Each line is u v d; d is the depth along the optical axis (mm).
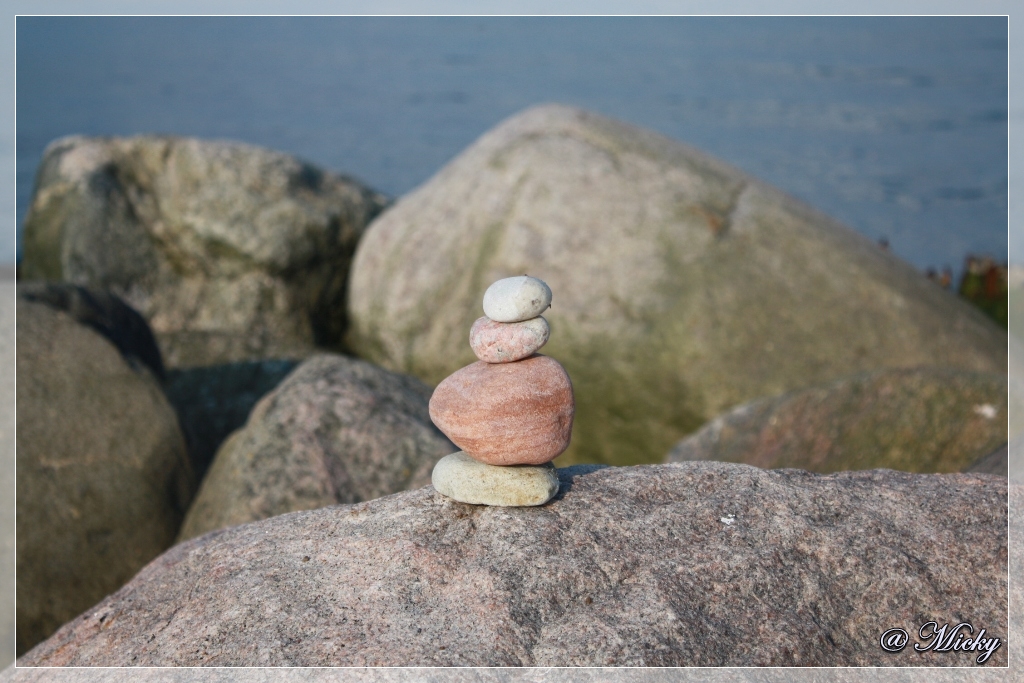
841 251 2750
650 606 1256
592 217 2752
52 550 1783
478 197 2955
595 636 1235
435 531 1321
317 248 3289
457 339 2834
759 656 1232
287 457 1771
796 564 1300
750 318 2559
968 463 1779
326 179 3541
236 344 2996
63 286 2137
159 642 1277
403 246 3072
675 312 2572
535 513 1330
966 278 3627
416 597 1273
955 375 1904
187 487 1994
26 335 1940
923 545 1329
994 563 1326
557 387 1324
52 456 1845
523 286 1320
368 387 1911
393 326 3018
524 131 3062
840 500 1364
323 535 1343
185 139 3381
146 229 3248
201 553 1368
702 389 2520
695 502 1353
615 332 2602
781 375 2498
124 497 1872
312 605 1276
